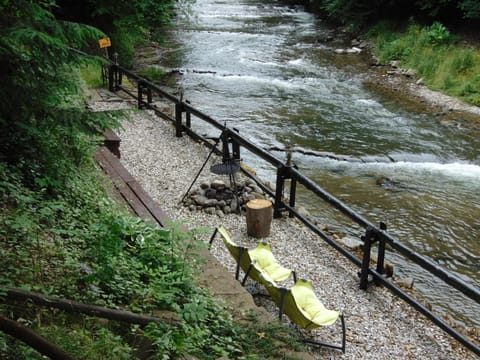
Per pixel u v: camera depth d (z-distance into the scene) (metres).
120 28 18.77
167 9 18.94
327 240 6.87
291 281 6.33
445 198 9.75
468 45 19.55
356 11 25.92
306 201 9.30
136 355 3.52
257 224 7.12
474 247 8.09
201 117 10.05
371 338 5.37
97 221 5.33
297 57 21.48
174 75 18.38
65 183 5.93
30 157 5.67
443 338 5.50
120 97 13.73
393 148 12.32
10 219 4.60
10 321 2.47
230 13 32.00
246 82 17.73
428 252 7.89
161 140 10.88
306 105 15.46
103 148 9.20
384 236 5.93
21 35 4.48
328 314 5.01
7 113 5.26
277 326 4.73
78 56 5.25
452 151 12.26
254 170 10.59
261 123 13.68
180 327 3.87
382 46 21.84
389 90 17.17
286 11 33.19
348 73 19.17
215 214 7.75
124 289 4.32
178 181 8.77
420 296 6.43
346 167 11.15
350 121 14.17
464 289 5.07
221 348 3.97
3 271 3.87
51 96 5.35
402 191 9.98
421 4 22.33
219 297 5.19
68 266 4.25
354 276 6.54
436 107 15.48
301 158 11.54
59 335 3.38
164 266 4.67
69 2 17.39
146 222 5.68
